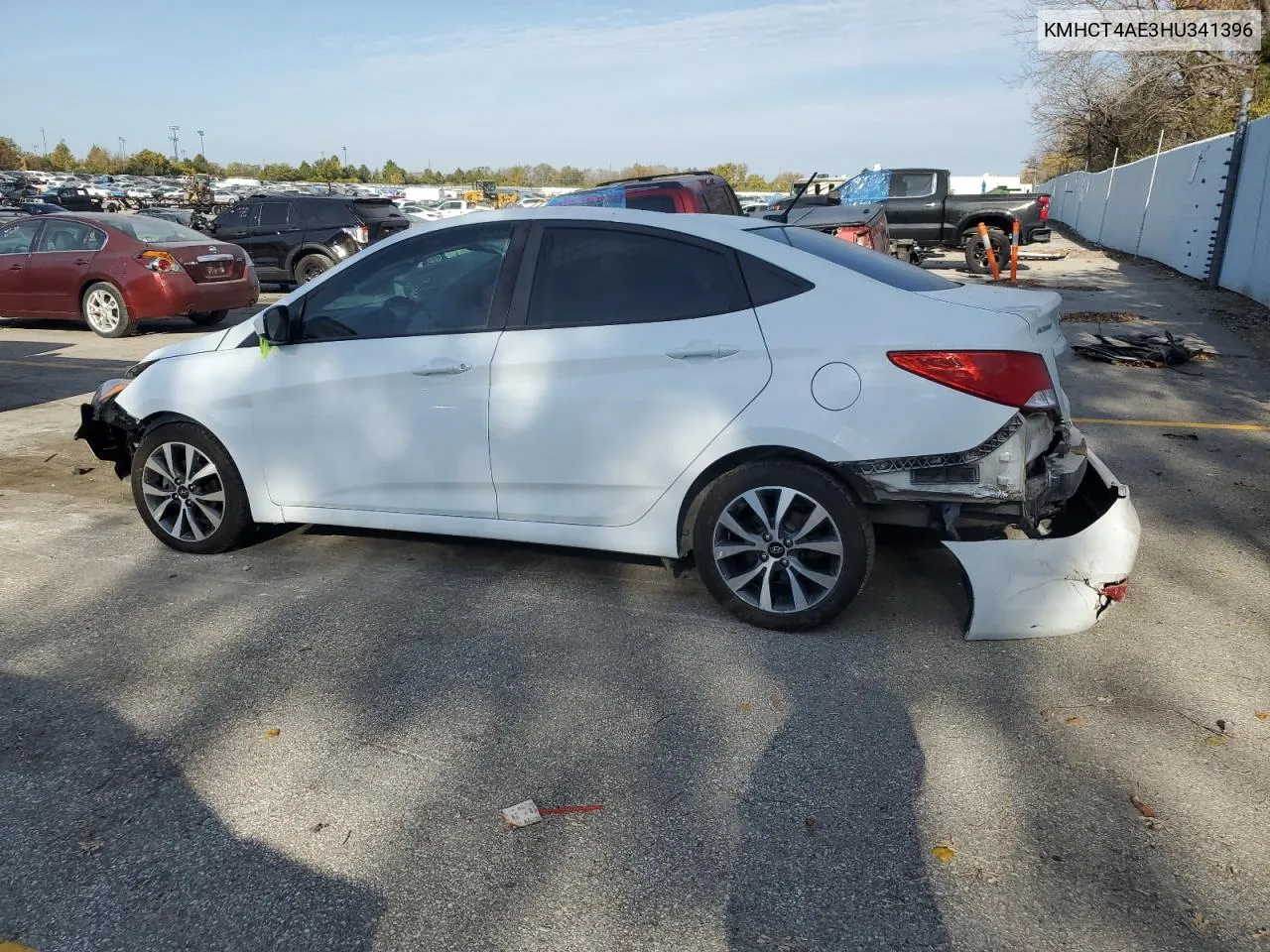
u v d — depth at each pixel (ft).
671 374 12.76
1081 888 8.37
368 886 8.48
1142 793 9.65
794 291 12.59
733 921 8.04
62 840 9.07
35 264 40.91
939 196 66.03
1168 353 32.14
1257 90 89.15
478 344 13.73
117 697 11.64
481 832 9.18
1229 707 11.24
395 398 14.17
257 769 10.18
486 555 16.11
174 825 9.28
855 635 13.14
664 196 33.86
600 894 8.36
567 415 13.28
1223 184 54.29
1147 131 109.09
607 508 13.48
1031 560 12.48
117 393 16.38
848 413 12.08
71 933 7.95
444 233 14.26
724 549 13.02
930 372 11.82
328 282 14.79
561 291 13.52
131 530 17.49
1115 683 11.80
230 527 15.74
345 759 10.37
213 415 15.26
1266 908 8.12
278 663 12.47
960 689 11.69
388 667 12.35
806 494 12.48
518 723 11.05
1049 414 12.24
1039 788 9.75
